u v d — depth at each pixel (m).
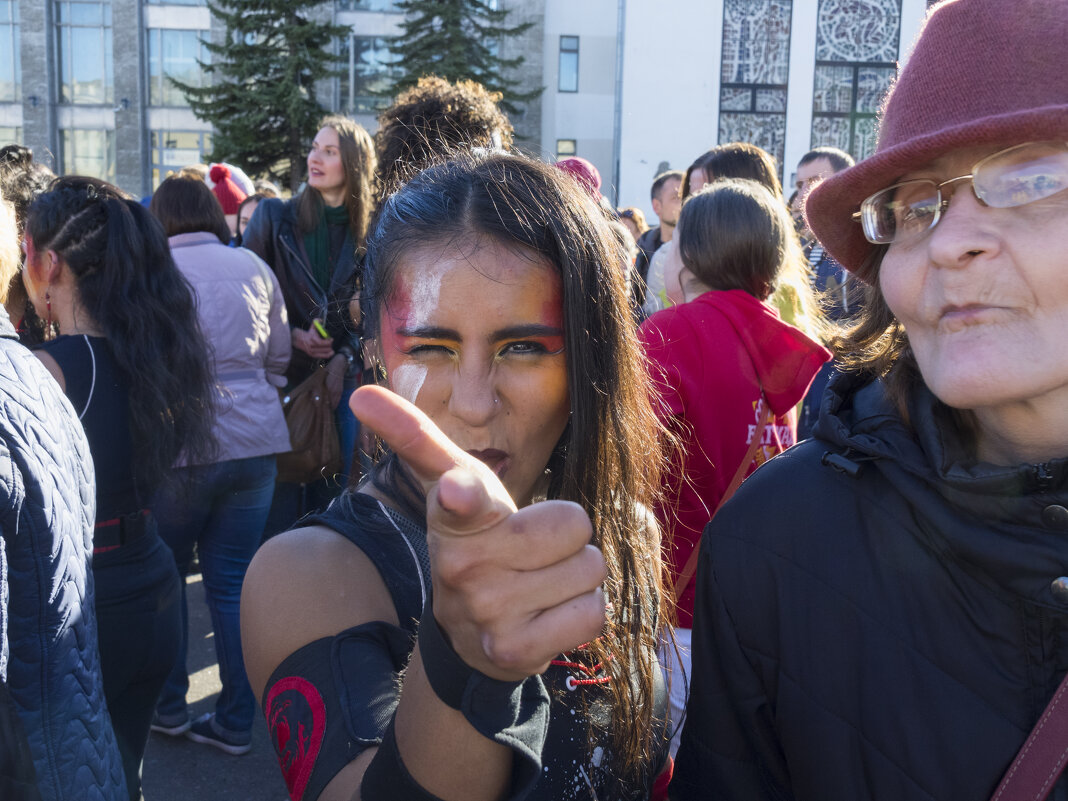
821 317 2.47
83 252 2.05
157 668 2.10
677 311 2.09
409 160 2.36
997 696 0.91
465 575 0.60
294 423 3.47
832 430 1.06
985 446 0.98
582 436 0.98
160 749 3.12
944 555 0.94
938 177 0.87
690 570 1.92
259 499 3.00
